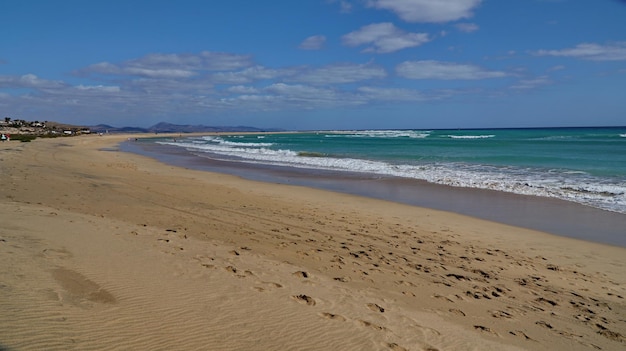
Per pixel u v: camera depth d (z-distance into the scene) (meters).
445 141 63.12
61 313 3.79
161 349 3.50
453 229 10.58
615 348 4.84
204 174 21.48
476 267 7.57
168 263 5.87
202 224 9.30
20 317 3.55
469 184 17.92
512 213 12.52
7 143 42.28
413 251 8.32
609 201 14.11
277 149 47.69
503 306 5.80
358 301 5.33
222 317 4.31
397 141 66.69
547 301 6.15
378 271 6.77
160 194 13.42
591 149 38.28
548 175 20.28
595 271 7.77
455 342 4.52
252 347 3.78
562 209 13.04
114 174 18.75
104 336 3.54
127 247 6.44
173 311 4.27
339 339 4.21
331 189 16.94
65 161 24.11
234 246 7.52
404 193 15.96
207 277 5.48
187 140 86.62
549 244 9.41
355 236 9.26
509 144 50.19
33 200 10.31
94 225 7.80
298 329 4.30
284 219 10.59
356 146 52.59
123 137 100.25
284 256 7.16
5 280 4.28
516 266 7.81
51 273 4.75
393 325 4.73
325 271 6.51
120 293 4.51
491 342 4.64
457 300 5.83
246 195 14.50
